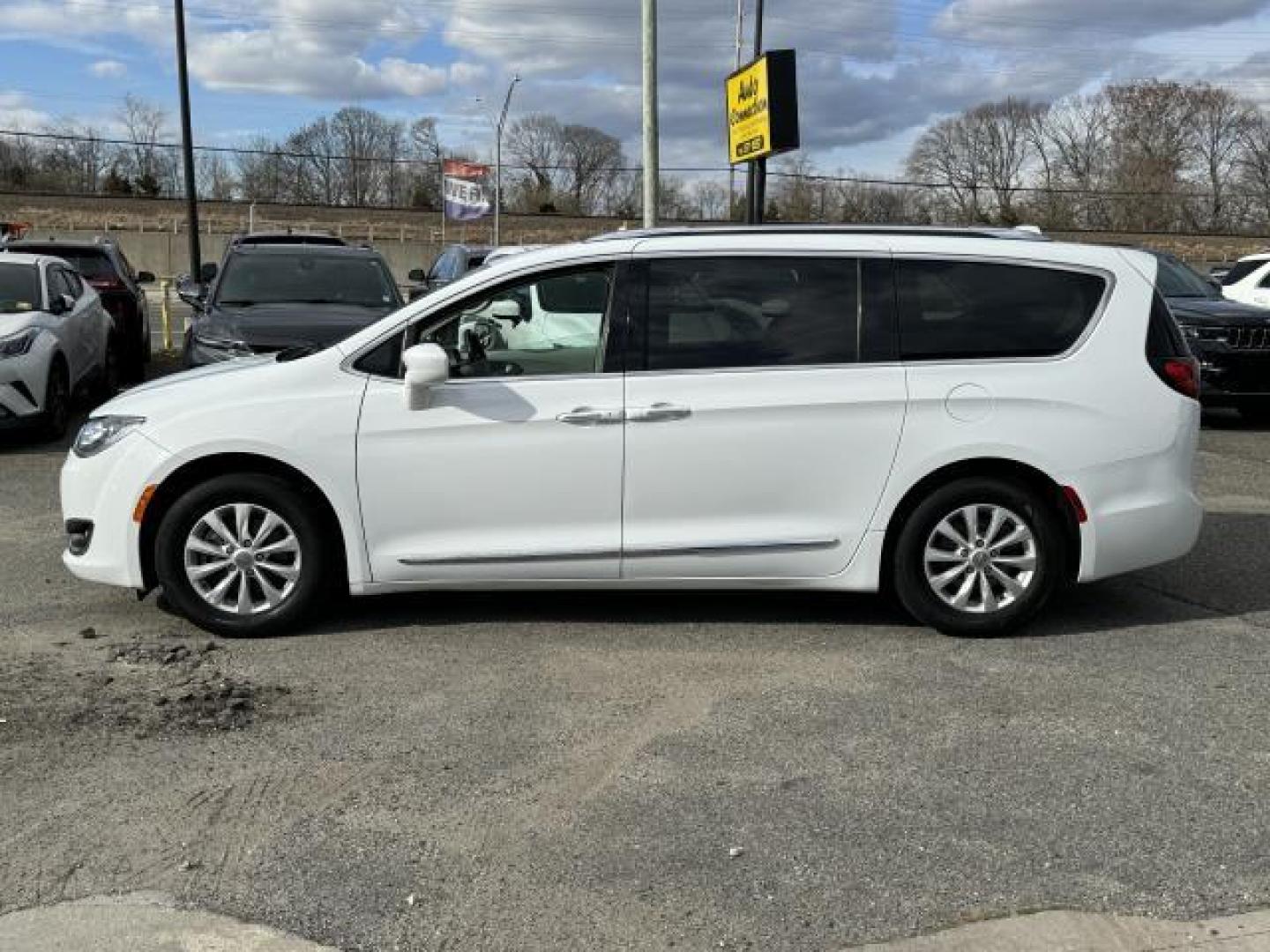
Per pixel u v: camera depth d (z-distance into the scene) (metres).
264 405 5.24
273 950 3.01
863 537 5.35
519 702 4.62
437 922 3.13
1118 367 5.39
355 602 5.91
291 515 5.30
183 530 5.29
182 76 21.14
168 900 3.22
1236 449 11.17
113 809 3.71
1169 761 4.12
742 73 15.97
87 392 12.30
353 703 4.59
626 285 5.31
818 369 5.29
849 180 69.31
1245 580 6.54
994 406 5.30
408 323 5.32
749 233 5.43
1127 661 5.14
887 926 3.13
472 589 5.39
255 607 5.38
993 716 4.51
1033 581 5.41
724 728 4.38
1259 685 4.87
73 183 80.38
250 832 3.58
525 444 5.23
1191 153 79.81
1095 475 5.36
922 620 5.44
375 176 85.44
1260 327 11.76
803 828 3.63
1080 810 3.76
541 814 3.72
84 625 5.53
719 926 3.12
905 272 5.38
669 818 3.69
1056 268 5.44
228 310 10.17
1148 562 5.51
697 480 5.27
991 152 81.38
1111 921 3.15
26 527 7.45
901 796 3.84
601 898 3.25
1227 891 3.30
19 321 10.12
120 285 14.45
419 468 5.24
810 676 4.93
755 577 5.39
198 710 4.48
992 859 3.46
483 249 18.67
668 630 5.51
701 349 5.30
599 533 5.29
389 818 3.68
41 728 4.29
